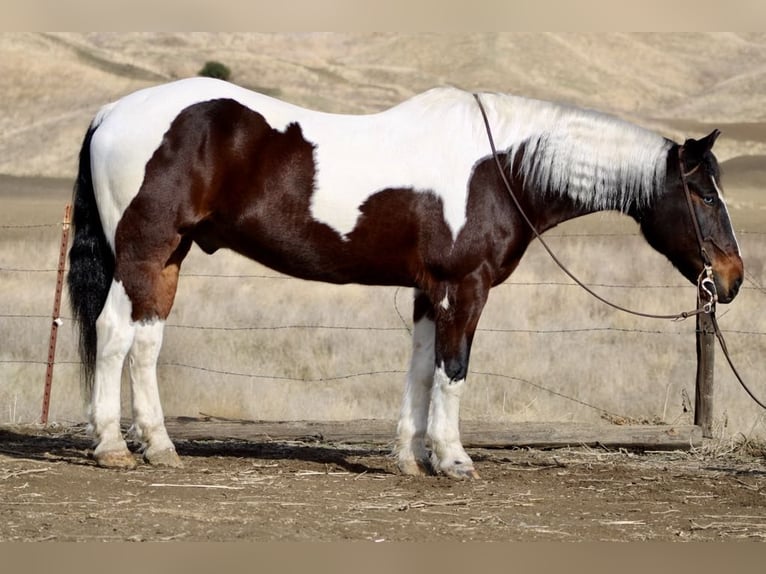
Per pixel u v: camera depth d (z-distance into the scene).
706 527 7.88
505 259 9.06
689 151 9.18
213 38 94.75
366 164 8.91
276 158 8.85
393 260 9.03
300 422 11.40
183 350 14.41
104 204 8.94
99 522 7.27
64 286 17.98
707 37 107.50
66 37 84.50
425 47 98.88
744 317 16.66
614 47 102.00
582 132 9.21
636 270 20.59
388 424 11.31
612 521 7.95
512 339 15.38
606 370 14.17
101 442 9.05
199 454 10.32
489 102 9.25
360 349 14.87
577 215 9.52
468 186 8.92
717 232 9.27
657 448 11.14
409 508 8.13
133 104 8.99
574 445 11.16
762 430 11.87
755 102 84.44
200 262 20.98
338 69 87.69
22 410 12.35
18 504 7.67
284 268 9.24
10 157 57.94
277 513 7.79
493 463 10.30
